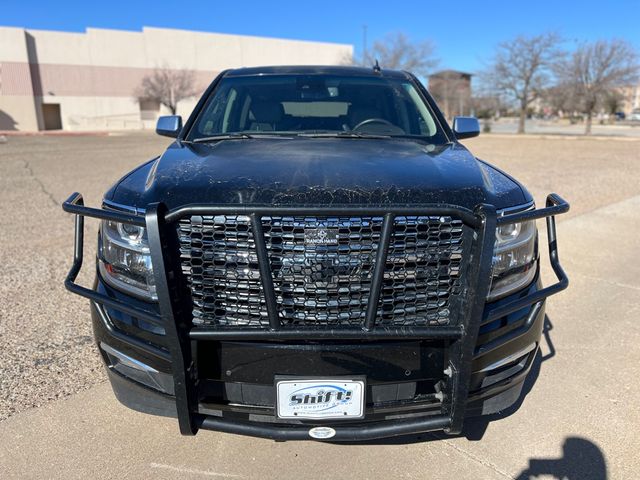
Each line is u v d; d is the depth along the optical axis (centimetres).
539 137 2984
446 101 5300
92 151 2123
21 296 453
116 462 254
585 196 930
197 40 5431
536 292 230
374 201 205
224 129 332
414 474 248
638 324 407
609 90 3553
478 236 200
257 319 206
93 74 5044
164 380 222
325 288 201
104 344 238
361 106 349
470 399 224
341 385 208
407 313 207
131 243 220
